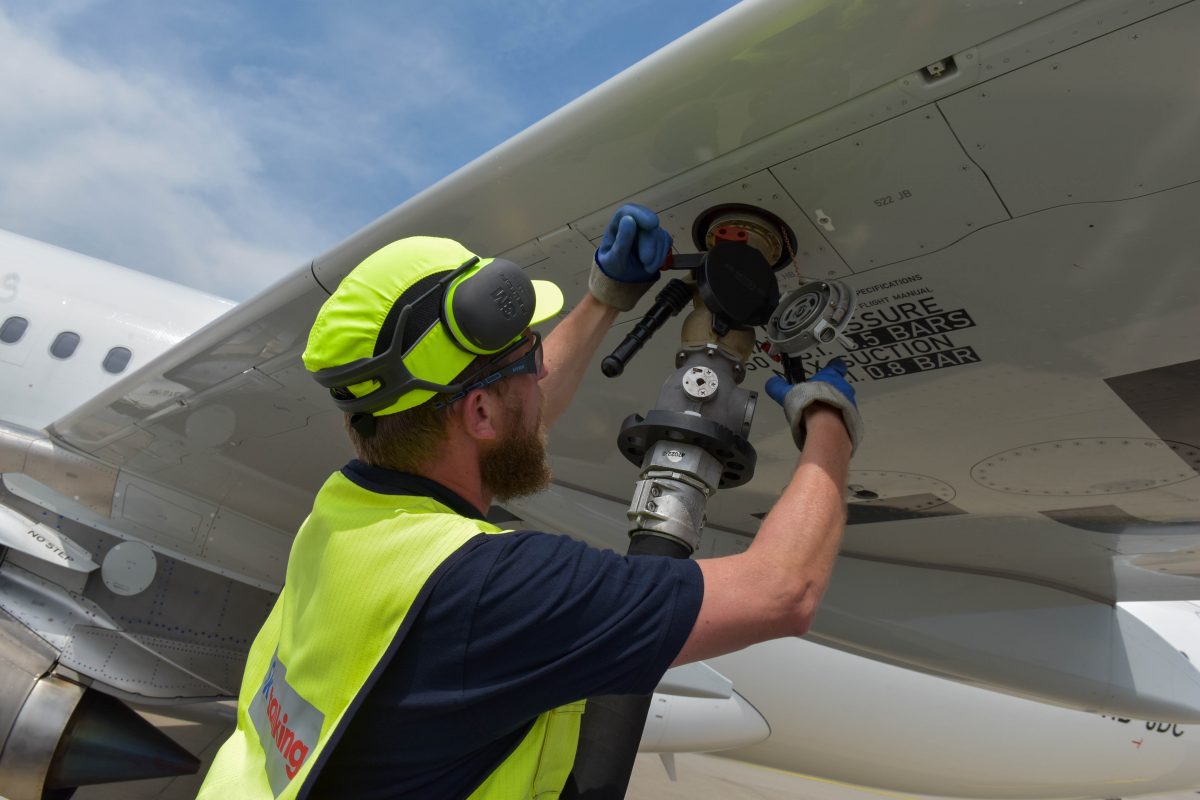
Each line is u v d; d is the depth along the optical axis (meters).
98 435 4.14
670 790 8.59
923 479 2.98
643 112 1.64
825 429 1.09
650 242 1.39
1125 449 2.44
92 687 3.83
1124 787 5.84
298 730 0.89
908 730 5.35
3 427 4.35
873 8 1.33
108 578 4.36
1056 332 1.92
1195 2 1.17
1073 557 3.70
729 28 1.47
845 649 4.52
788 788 10.66
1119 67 1.28
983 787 5.66
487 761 0.90
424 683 0.85
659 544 1.17
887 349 2.11
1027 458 2.62
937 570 4.18
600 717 1.09
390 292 0.94
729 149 1.63
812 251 1.80
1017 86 1.36
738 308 1.34
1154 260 1.62
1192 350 1.87
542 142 1.80
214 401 3.51
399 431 0.98
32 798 3.50
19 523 4.25
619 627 0.86
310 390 3.23
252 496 4.34
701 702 5.14
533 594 0.86
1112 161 1.43
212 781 0.99
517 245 2.09
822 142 1.55
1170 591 3.99
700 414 1.25
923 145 1.50
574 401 2.93
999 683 4.20
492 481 1.04
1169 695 4.24
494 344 0.95
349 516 0.96
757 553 0.95
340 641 0.88
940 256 1.73
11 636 3.76
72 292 6.14
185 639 4.63
